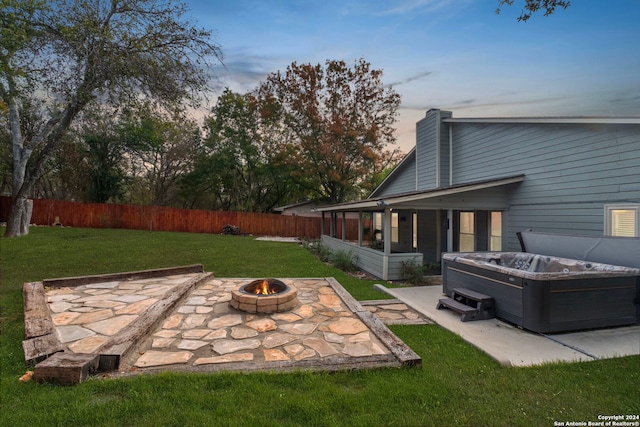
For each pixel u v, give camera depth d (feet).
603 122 19.89
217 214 69.72
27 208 46.06
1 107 27.17
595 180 21.09
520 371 10.33
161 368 9.84
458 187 26.17
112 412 7.52
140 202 90.84
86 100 26.04
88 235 50.57
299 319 14.62
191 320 14.28
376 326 13.50
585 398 8.77
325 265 32.24
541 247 21.15
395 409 7.98
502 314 15.58
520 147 27.04
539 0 15.69
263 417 7.50
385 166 84.17
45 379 8.82
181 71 27.40
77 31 23.43
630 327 14.85
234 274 26.50
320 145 72.43
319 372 9.64
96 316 14.26
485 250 31.63
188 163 86.22
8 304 16.48
